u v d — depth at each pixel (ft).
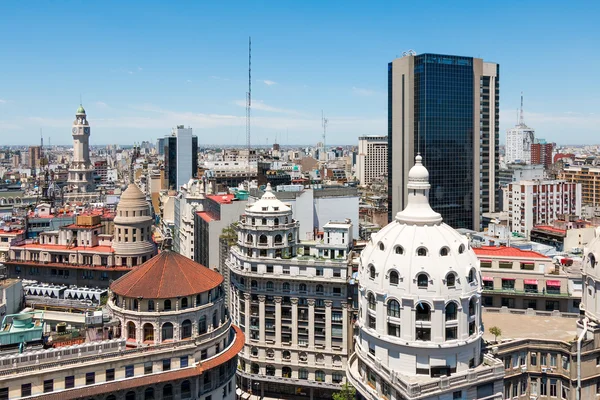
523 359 370.53
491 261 464.24
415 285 336.70
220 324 391.65
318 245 528.22
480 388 337.52
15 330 346.54
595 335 359.25
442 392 323.16
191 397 360.69
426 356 336.49
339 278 500.74
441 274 336.70
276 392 536.83
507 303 449.89
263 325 527.81
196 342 367.45
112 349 342.85
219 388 380.78
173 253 395.34
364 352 365.81
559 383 363.35
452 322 338.75
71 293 527.81
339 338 505.66
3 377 307.17
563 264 497.87
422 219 358.84
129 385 337.52
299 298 513.86
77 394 322.55
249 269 531.09
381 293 348.18
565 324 405.18
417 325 338.95
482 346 361.51
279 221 538.88
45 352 322.96
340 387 502.79
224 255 646.33
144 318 359.87
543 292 440.45
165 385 353.51
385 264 351.46
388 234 367.45
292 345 518.37
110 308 378.32
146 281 372.38
